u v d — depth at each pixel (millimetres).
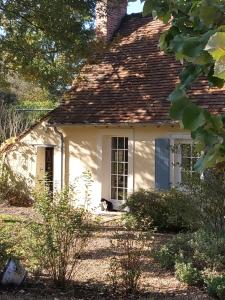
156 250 9188
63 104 17797
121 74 17750
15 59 14766
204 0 1917
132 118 15812
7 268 7191
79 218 7574
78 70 15812
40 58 14836
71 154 17562
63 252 7492
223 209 9203
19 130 26172
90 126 16719
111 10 17188
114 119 16172
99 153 16906
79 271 8320
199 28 2215
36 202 7746
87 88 17969
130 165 16156
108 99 17078
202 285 7609
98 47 15539
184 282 7750
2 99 30781
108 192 16875
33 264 7699
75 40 14680
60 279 7426
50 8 13922
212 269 8109
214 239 8719
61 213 7520
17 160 18891
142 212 12742
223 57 1443
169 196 12164
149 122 15320
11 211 16625
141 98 16391
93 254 9633
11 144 18984
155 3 2631
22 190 18734
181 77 2146
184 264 8062
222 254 8422
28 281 7535
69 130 17609
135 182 16047
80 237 7852
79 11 14742
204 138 1826
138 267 7379
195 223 9625
